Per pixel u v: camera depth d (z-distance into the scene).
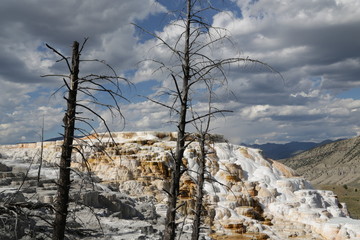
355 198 159.50
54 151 45.75
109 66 8.25
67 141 8.59
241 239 33.59
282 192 50.19
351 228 39.38
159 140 54.31
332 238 38.97
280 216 45.22
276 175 55.06
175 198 10.98
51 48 8.19
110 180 41.19
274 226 42.06
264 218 43.81
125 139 53.88
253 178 52.00
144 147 49.41
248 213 41.97
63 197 8.73
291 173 58.41
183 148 11.03
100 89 8.23
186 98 10.77
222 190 46.19
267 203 47.38
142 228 21.48
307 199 48.53
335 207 48.88
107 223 21.28
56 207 8.70
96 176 40.25
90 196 24.56
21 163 36.25
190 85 10.36
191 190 40.47
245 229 38.25
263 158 59.22
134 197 37.38
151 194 39.78
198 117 10.83
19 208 9.38
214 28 9.96
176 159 11.02
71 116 8.51
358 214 126.88
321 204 49.44
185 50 10.56
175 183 11.02
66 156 8.66
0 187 22.30
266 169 54.62
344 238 38.34
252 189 48.00
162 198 39.78
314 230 41.38
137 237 18.86
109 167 42.81
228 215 39.72
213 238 32.00
